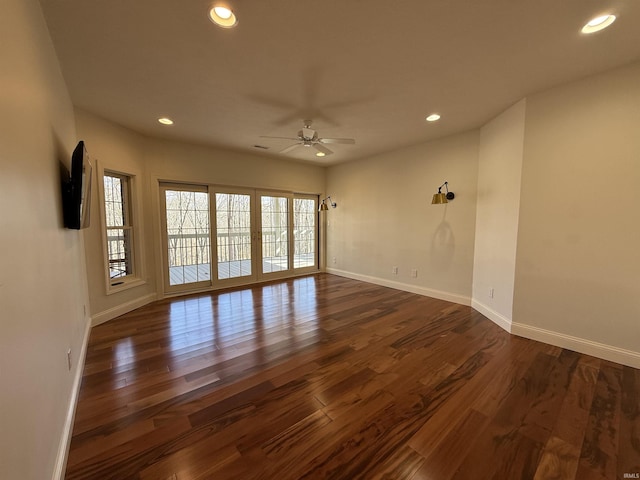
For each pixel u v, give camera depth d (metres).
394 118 3.37
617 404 1.86
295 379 2.17
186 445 1.53
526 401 1.90
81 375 2.16
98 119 3.22
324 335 2.99
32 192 1.22
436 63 2.21
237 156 4.93
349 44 1.98
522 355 2.53
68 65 2.18
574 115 2.51
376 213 5.25
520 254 2.90
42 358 1.22
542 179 2.72
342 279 5.79
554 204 2.66
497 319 3.28
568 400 1.91
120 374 2.22
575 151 2.52
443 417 1.75
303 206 6.25
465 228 3.98
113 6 1.58
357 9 1.64
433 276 4.42
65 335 1.73
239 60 2.16
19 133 1.10
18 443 0.91
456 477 1.35
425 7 1.62
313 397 1.95
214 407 1.84
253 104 2.95
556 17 1.71
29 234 1.14
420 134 4.00
